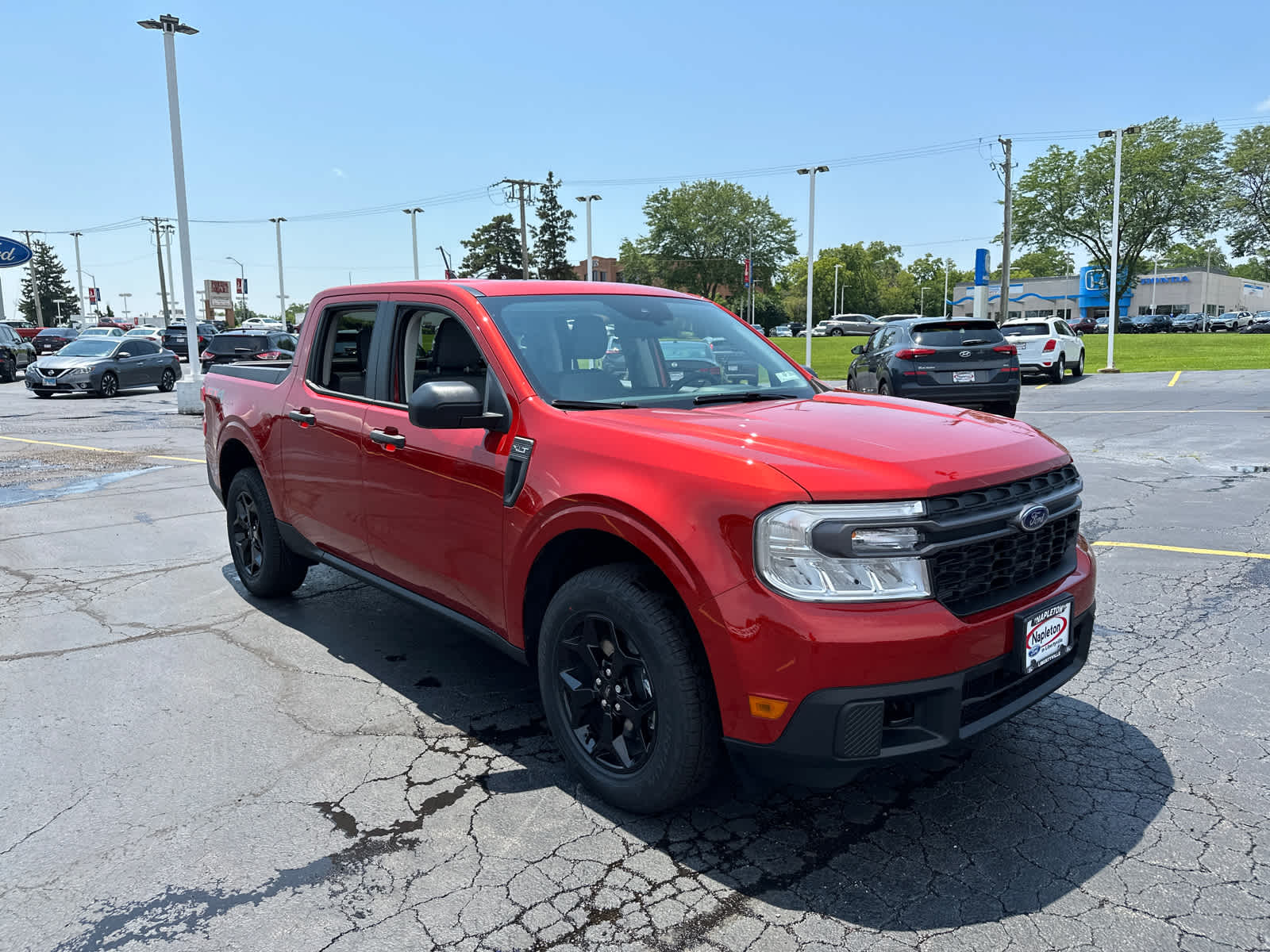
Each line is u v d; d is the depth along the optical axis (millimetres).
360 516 4051
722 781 3074
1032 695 2742
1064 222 65562
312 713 3771
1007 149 39938
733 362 3867
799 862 2682
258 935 2379
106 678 4148
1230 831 2805
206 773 3260
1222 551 5961
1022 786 3104
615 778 2928
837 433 2795
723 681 2502
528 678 4168
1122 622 4691
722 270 93875
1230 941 2299
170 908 2492
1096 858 2672
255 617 5035
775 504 2430
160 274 69250
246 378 5242
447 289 3723
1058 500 2852
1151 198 62750
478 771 3270
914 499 2441
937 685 2410
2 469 10398
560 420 3092
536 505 3014
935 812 2949
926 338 13414
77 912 2479
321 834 2861
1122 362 27422
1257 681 3930
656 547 2625
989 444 2828
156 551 6566
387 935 2373
